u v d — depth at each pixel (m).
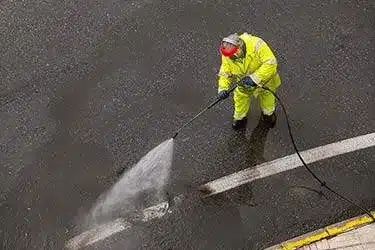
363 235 8.88
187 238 9.13
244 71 8.75
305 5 11.72
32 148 10.17
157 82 10.85
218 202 9.43
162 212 9.38
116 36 11.49
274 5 11.75
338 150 9.85
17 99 10.77
